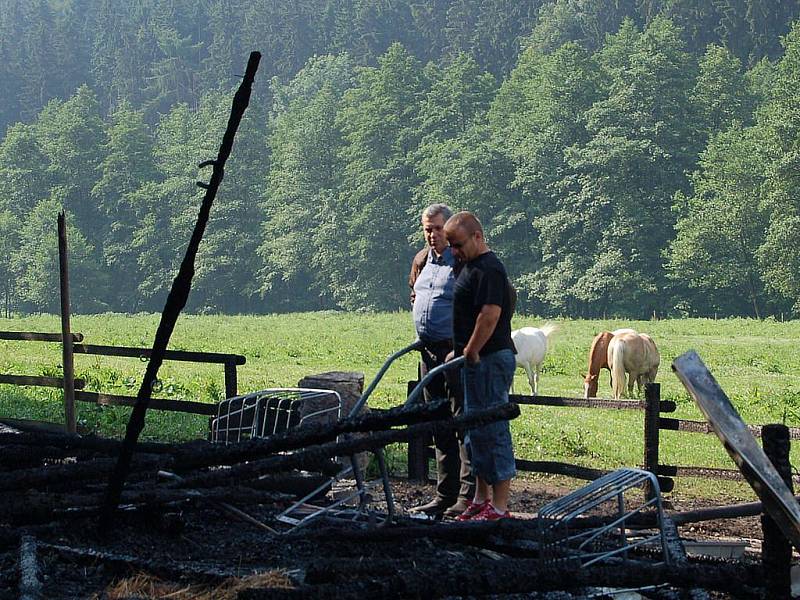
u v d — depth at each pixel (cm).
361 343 4097
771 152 8444
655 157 9331
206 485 572
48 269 12062
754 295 8588
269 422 799
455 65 12794
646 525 606
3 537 550
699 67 11175
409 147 11712
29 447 655
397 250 10975
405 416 526
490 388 687
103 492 593
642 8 15438
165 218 12862
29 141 14075
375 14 19838
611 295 9031
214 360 1103
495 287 679
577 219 9300
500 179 10156
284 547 573
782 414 1766
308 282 12356
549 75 10606
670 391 2211
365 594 431
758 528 835
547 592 497
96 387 1938
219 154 501
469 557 556
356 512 642
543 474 1129
